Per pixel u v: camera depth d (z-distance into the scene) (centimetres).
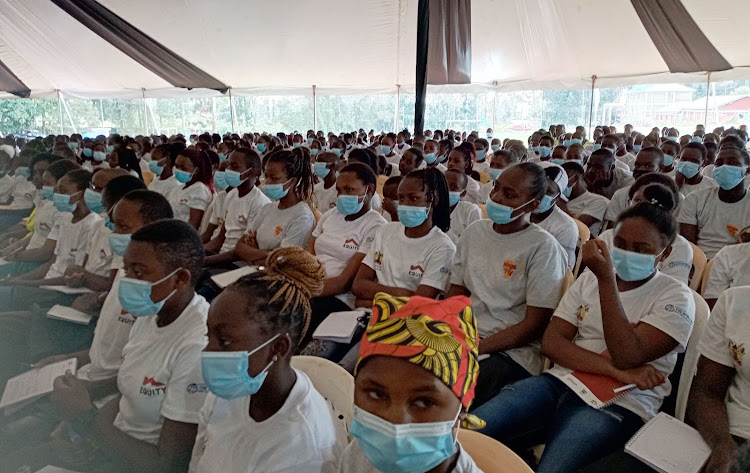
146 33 948
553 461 157
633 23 836
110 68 1140
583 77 1099
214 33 949
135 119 1485
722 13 734
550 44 973
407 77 1206
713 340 165
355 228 295
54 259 314
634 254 175
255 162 365
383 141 905
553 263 217
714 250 351
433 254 246
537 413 179
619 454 150
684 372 181
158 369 154
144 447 157
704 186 443
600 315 189
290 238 320
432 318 96
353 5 850
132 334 169
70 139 893
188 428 149
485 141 756
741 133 779
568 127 1473
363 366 95
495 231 232
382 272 262
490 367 208
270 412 122
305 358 152
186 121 1606
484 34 960
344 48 1034
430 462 94
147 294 155
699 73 948
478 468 109
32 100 1264
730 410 157
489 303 226
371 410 94
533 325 214
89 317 248
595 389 175
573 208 416
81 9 855
